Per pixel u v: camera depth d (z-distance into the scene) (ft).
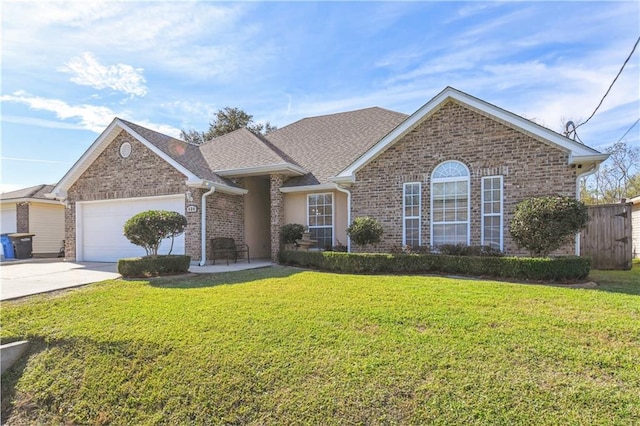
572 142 32.50
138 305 23.38
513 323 17.67
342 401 12.96
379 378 13.70
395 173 40.52
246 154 52.24
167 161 45.47
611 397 11.85
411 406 12.35
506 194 35.45
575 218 28.50
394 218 40.40
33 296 26.20
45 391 16.79
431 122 39.01
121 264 33.37
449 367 13.97
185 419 13.80
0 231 70.69
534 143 34.45
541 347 15.03
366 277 31.40
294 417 12.75
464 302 21.43
